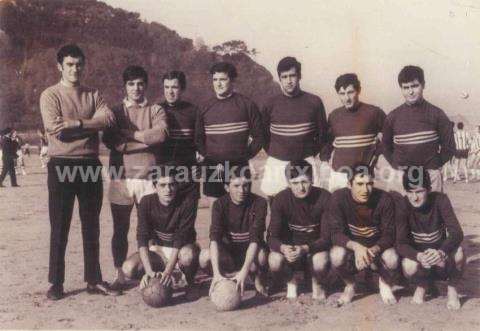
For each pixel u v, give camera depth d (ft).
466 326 13.70
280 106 18.38
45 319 14.49
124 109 17.42
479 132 51.47
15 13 85.51
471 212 31.76
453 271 15.08
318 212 16.08
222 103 18.30
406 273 15.38
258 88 55.67
